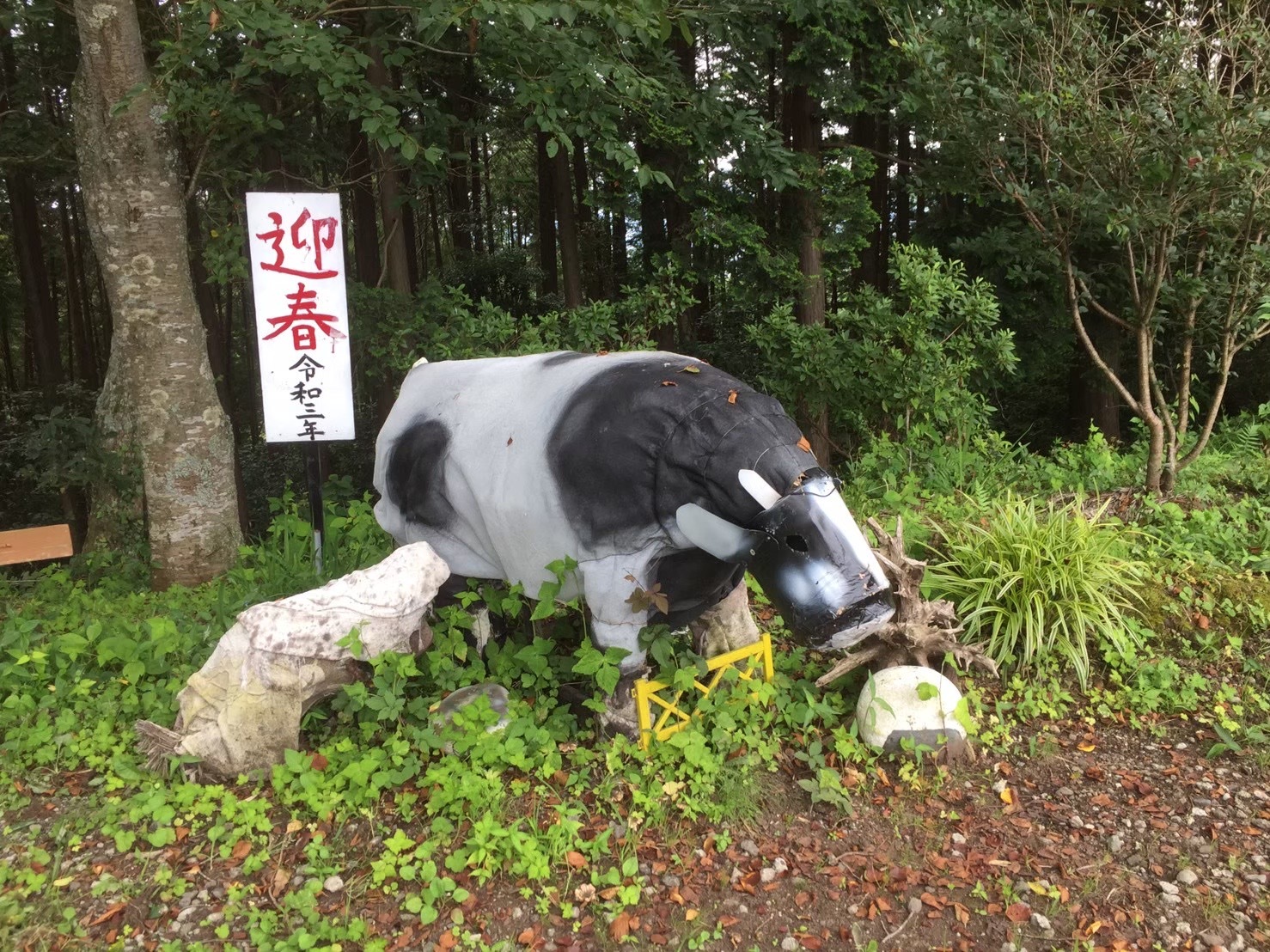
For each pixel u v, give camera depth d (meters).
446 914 2.57
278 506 6.04
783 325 7.23
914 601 3.58
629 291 7.57
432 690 3.58
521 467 3.19
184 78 5.38
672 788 3.02
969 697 3.62
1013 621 3.91
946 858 2.84
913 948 2.50
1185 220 5.01
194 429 5.38
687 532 2.91
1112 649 3.95
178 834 2.86
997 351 6.80
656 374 3.06
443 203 15.62
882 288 13.11
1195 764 3.36
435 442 3.57
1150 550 4.65
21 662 3.41
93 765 3.17
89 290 14.80
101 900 2.59
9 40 7.16
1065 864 2.81
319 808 2.90
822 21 7.03
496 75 6.05
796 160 7.61
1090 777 3.28
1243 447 6.72
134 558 5.67
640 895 2.66
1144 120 4.69
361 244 9.27
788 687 3.60
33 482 9.62
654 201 9.73
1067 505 4.93
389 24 5.74
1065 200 5.16
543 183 13.37
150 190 5.12
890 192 13.04
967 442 6.91
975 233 8.88
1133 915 2.61
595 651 3.13
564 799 3.05
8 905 2.50
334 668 3.14
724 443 2.84
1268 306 4.88
